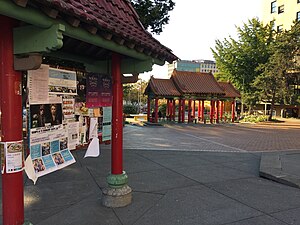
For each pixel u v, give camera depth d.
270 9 41.28
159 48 3.91
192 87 25.12
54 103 3.23
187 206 4.54
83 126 3.88
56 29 2.28
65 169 6.83
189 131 18.59
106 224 3.83
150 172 6.74
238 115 32.50
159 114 27.88
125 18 4.26
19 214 2.63
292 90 28.23
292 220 4.05
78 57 4.14
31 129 2.88
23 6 1.93
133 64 4.26
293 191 5.45
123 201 4.47
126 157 8.60
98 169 6.89
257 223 3.94
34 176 2.86
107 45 2.96
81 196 4.95
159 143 12.18
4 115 2.51
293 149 11.51
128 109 39.84
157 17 12.56
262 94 28.98
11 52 2.50
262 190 5.48
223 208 4.49
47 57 4.00
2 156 2.56
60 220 3.95
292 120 31.55
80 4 2.64
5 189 2.58
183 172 6.80
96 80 4.07
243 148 11.47
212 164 7.85
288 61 27.03
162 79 25.61
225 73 34.12
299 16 37.00
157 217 4.09
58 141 3.31
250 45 32.47
